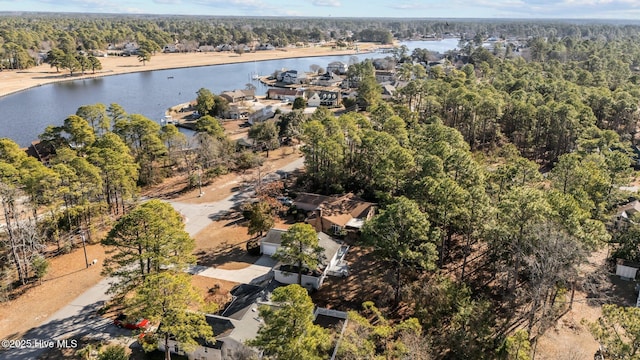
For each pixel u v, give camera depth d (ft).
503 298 146.82
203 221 209.56
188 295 114.42
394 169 194.59
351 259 175.73
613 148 276.82
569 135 284.20
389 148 220.64
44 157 288.51
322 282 158.71
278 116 375.86
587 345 126.82
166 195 241.35
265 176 266.98
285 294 102.58
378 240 143.23
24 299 149.38
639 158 274.16
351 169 249.34
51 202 179.22
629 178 206.39
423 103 378.73
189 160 285.23
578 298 148.66
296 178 262.88
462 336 119.24
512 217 137.18
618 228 183.32
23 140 363.35
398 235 140.05
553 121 285.84
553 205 143.33
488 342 120.67
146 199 234.99
